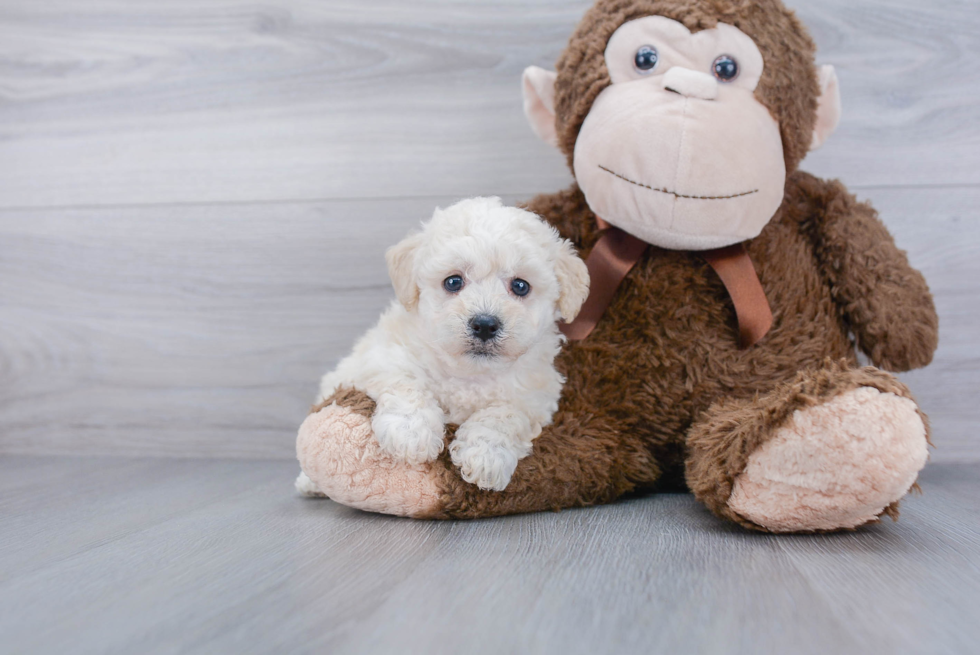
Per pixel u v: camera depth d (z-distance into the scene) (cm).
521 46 183
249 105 191
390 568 94
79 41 194
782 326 138
